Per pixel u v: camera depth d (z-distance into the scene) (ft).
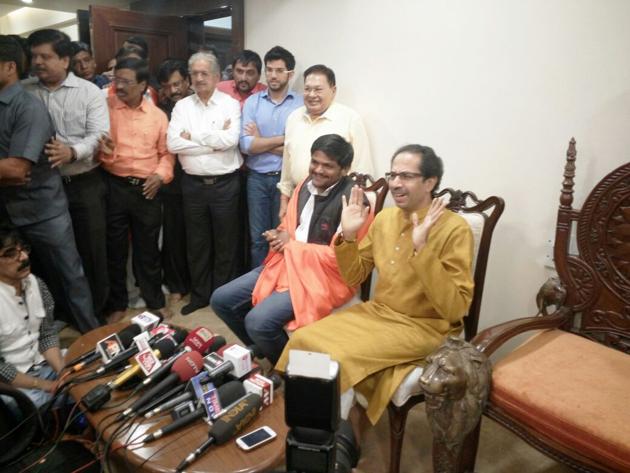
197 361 4.40
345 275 5.66
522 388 4.04
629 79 5.02
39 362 5.84
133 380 4.49
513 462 5.42
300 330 5.24
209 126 8.48
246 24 9.96
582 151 5.46
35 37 7.08
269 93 8.75
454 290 4.70
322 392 2.18
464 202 5.56
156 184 8.54
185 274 10.12
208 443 3.65
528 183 5.98
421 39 6.84
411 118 7.18
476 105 6.35
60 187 7.38
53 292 8.50
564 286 5.08
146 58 9.53
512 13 5.80
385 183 6.53
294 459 2.30
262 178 8.92
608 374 4.19
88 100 7.56
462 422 4.10
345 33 7.95
